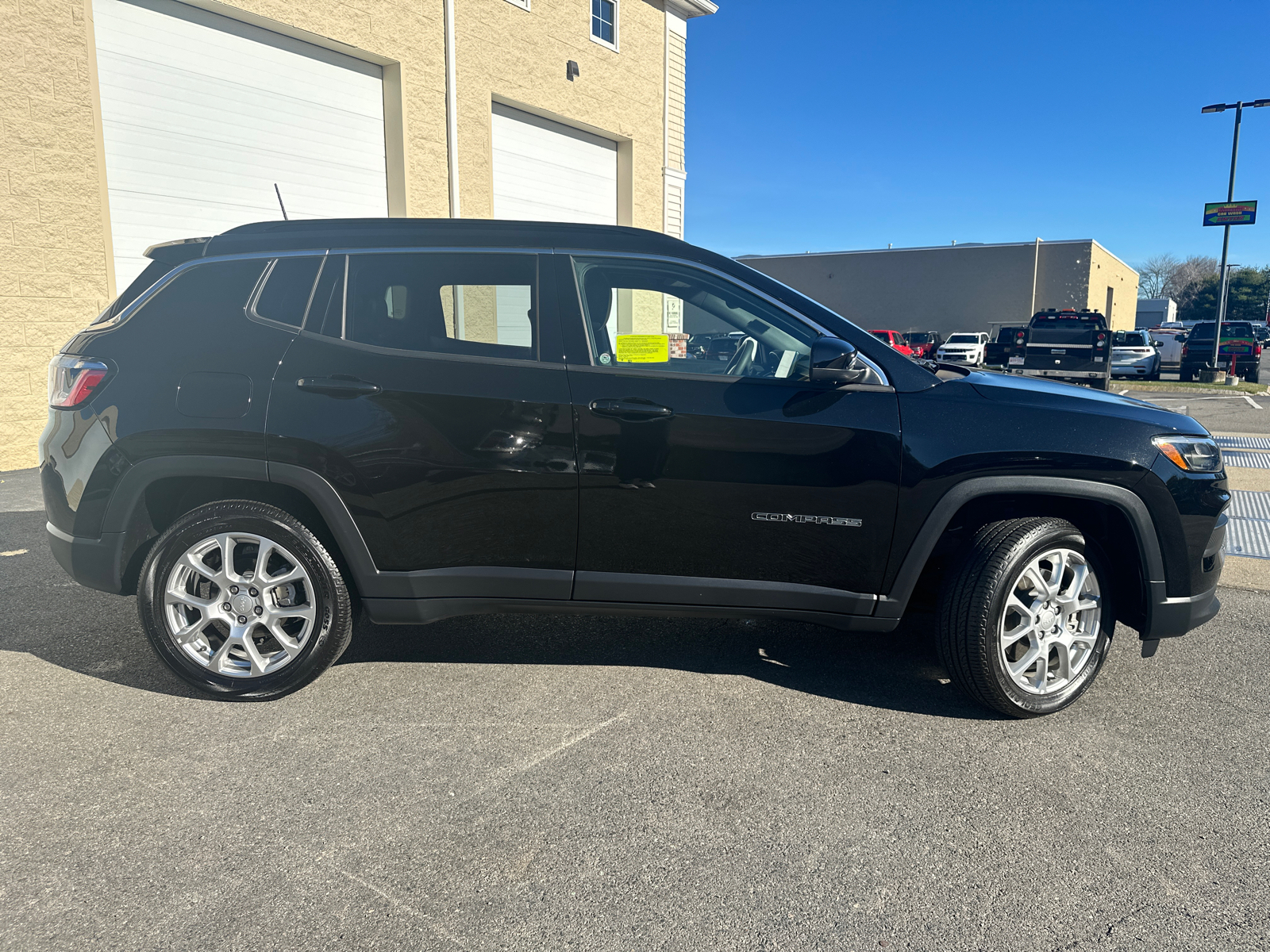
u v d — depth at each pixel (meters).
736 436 2.85
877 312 46.06
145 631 2.98
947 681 3.32
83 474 2.93
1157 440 2.89
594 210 14.14
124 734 2.79
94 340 3.00
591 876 2.10
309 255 3.01
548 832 2.28
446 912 1.96
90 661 3.39
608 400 2.86
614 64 13.73
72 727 2.84
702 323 3.08
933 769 2.63
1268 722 2.97
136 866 2.11
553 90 12.60
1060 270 41.72
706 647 3.64
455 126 10.98
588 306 3.02
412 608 2.98
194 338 2.95
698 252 3.04
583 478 2.88
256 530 2.92
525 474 2.89
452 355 2.94
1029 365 18.20
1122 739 2.84
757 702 3.10
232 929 1.90
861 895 2.04
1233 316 82.56
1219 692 3.23
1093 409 2.92
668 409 2.85
